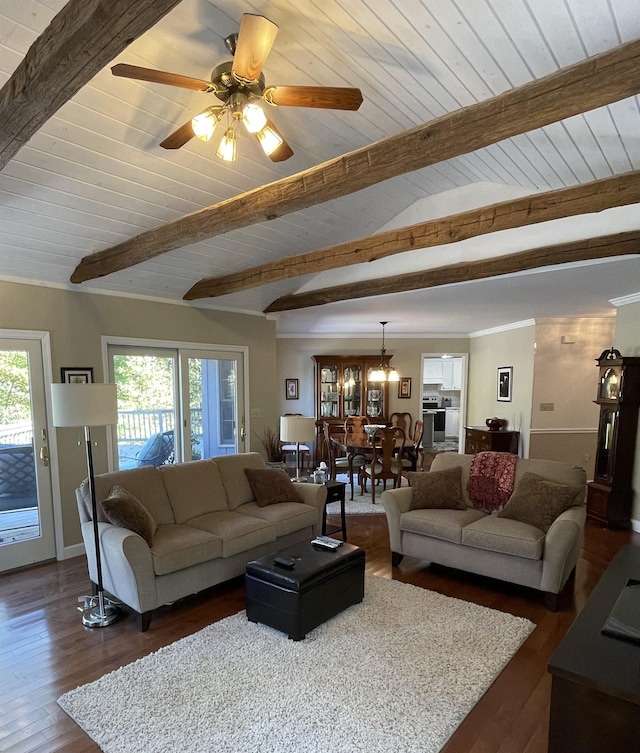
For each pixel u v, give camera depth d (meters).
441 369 10.90
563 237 3.55
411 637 2.71
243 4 1.78
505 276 4.05
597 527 4.89
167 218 3.39
